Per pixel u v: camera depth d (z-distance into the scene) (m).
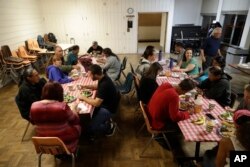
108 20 8.32
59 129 1.75
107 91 2.40
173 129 2.22
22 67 5.04
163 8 8.30
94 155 2.46
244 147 1.16
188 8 9.40
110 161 2.37
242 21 6.16
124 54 8.80
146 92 2.72
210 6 8.52
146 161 2.36
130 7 8.19
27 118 2.37
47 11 8.00
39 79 2.53
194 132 1.77
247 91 2.01
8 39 5.46
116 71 3.92
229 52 6.14
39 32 7.75
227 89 2.49
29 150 2.54
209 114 2.07
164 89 2.20
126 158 2.41
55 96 1.71
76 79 3.16
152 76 2.73
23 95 2.32
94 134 2.58
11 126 3.09
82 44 8.62
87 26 8.34
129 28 8.54
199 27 8.61
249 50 5.74
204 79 3.04
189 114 2.08
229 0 6.87
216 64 2.97
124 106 3.76
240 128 1.21
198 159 2.14
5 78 4.93
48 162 2.34
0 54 4.75
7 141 2.72
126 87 3.55
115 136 2.85
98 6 8.05
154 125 2.23
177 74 3.44
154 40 11.65
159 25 11.37
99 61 4.32
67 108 1.76
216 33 4.07
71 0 7.88
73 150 1.88
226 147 1.29
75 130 1.93
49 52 6.07
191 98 2.45
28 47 6.07
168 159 2.39
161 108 2.11
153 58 3.62
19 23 6.12
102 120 2.42
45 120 1.68
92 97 2.48
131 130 2.99
